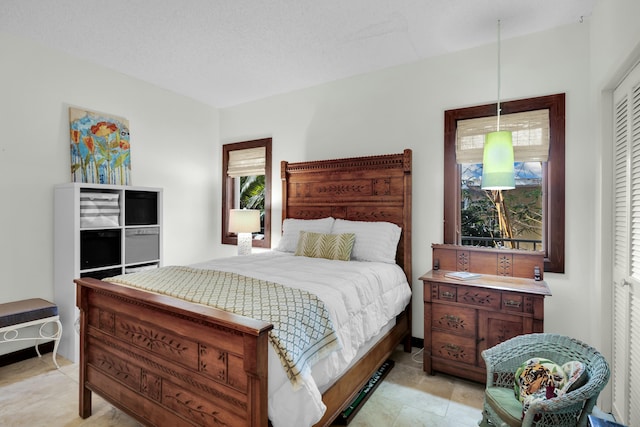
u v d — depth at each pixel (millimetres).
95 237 2926
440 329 2457
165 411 1582
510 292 2191
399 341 2797
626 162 1906
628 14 1728
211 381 1406
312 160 3801
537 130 2652
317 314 1630
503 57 2775
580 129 2488
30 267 2848
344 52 3012
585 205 2463
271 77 3574
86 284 1947
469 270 2711
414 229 3141
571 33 2535
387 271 2664
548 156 2611
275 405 1312
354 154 3508
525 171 2809
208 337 1421
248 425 1266
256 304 1598
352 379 1928
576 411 1354
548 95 2600
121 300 1819
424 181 3107
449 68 3008
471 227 3021
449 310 2418
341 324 1807
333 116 3654
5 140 2721
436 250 2846
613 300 2094
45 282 2930
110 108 3410
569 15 2428
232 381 1337
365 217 3332
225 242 4535
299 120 3898
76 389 2330
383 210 3229
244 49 2973
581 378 1388
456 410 2082
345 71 3412
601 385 1314
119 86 3486
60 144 3041
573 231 2504
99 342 1953
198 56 3115
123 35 2746
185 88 3920
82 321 2027
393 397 2229
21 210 2807
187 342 1505
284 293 1764
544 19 2482
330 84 3680
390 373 2566
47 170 2959
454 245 2785
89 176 3225
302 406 1347
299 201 3793
